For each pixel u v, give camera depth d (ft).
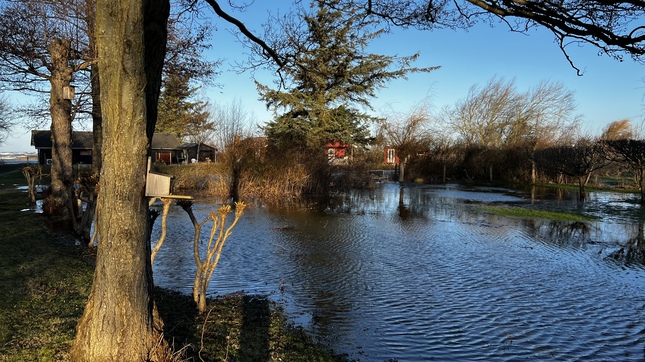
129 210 10.34
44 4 34.94
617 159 78.89
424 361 14.79
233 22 17.66
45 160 156.25
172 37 37.35
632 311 20.39
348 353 15.11
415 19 19.83
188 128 154.51
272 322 16.62
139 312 10.60
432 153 120.37
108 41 9.78
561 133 124.88
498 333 17.47
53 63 36.65
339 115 89.10
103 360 10.23
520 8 15.17
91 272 20.68
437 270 26.99
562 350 16.10
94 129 50.47
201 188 77.15
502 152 117.19
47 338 12.64
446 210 57.16
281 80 25.25
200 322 15.35
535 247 34.65
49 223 35.06
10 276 19.16
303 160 75.66
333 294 21.77
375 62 84.48
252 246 32.89
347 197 73.77
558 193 84.28
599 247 35.12
